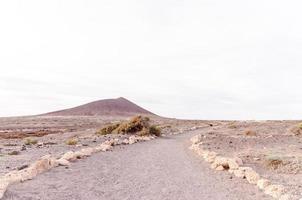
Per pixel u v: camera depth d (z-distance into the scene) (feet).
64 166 52.13
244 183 46.14
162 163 62.95
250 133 133.90
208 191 41.27
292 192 39.75
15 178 39.11
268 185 42.52
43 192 35.76
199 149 82.12
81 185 40.73
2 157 62.18
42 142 106.83
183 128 217.77
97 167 54.13
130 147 89.40
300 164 57.88
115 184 42.93
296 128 135.64
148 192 39.68
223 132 151.94
